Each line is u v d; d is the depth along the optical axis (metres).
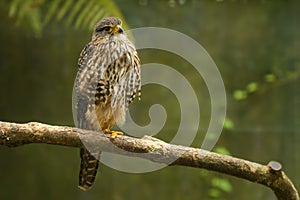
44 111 13.05
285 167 12.69
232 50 13.88
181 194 12.19
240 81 13.52
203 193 12.12
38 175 12.27
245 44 13.94
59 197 12.16
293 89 13.27
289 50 13.88
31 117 13.02
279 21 14.20
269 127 13.04
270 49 13.90
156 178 12.26
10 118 13.01
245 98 12.78
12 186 12.18
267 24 14.16
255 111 13.18
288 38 14.03
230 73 13.60
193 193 12.16
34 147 12.42
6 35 13.04
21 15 10.95
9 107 13.09
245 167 5.98
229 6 14.23
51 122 12.95
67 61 13.23
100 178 12.17
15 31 12.98
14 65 13.27
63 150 12.42
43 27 12.59
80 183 6.40
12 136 5.48
